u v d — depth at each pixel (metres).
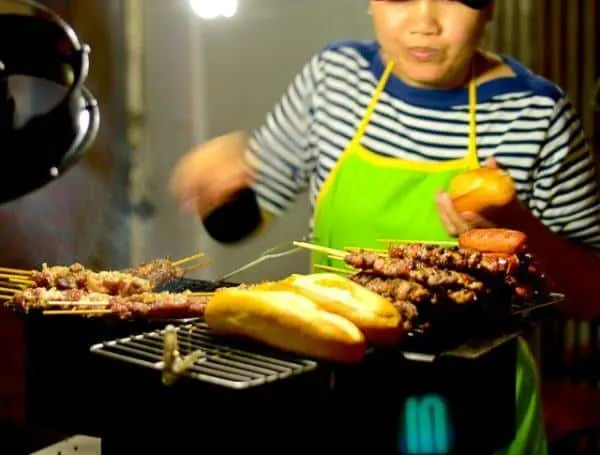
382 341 1.19
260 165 1.69
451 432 1.25
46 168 0.84
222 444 1.13
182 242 2.37
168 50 2.32
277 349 1.18
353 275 1.37
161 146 2.36
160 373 1.13
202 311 1.38
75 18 2.29
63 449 1.46
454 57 1.47
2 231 2.35
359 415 1.19
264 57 2.26
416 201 1.56
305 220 2.29
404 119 1.59
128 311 1.35
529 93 1.58
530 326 1.45
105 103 2.34
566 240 1.59
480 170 1.44
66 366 1.37
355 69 1.65
